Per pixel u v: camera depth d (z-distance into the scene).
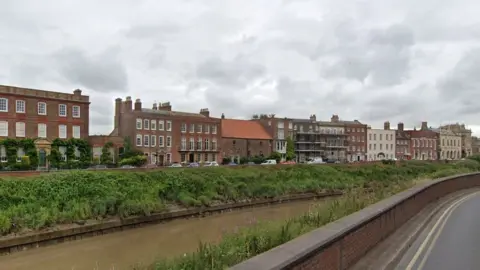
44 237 21.36
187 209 31.27
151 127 70.88
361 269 7.41
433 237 12.45
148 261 16.17
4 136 51.50
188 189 34.94
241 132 88.19
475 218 17.11
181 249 19.38
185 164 69.38
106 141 61.59
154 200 30.39
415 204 16.25
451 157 131.38
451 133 132.12
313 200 44.62
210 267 8.15
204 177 38.66
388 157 116.06
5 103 51.84
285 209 36.12
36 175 30.88
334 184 52.59
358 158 111.06
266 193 41.22
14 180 26.70
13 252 19.86
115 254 19.22
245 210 35.88
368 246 8.67
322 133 104.62
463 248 10.92
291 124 98.25
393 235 11.07
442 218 17.06
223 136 82.81
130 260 17.72
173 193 33.19
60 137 57.12
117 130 71.62
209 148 79.56
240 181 41.59
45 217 22.84
